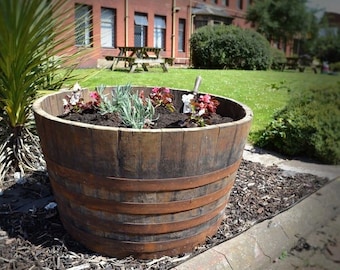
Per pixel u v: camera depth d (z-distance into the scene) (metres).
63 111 2.40
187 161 1.59
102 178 1.58
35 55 2.62
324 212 2.50
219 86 6.99
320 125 3.45
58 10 2.62
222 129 1.65
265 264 1.98
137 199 1.60
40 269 1.63
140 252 1.72
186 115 2.12
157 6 15.03
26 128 2.85
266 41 11.59
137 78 7.34
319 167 3.30
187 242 1.79
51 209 2.19
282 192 2.67
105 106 2.09
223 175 1.77
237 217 2.24
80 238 1.81
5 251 1.73
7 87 2.60
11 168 2.76
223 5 16.86
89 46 3.44
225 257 1.82
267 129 3.89
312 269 1.94
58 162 1.70
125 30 13.77
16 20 2.29
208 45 12.55
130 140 1.50
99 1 12.52
